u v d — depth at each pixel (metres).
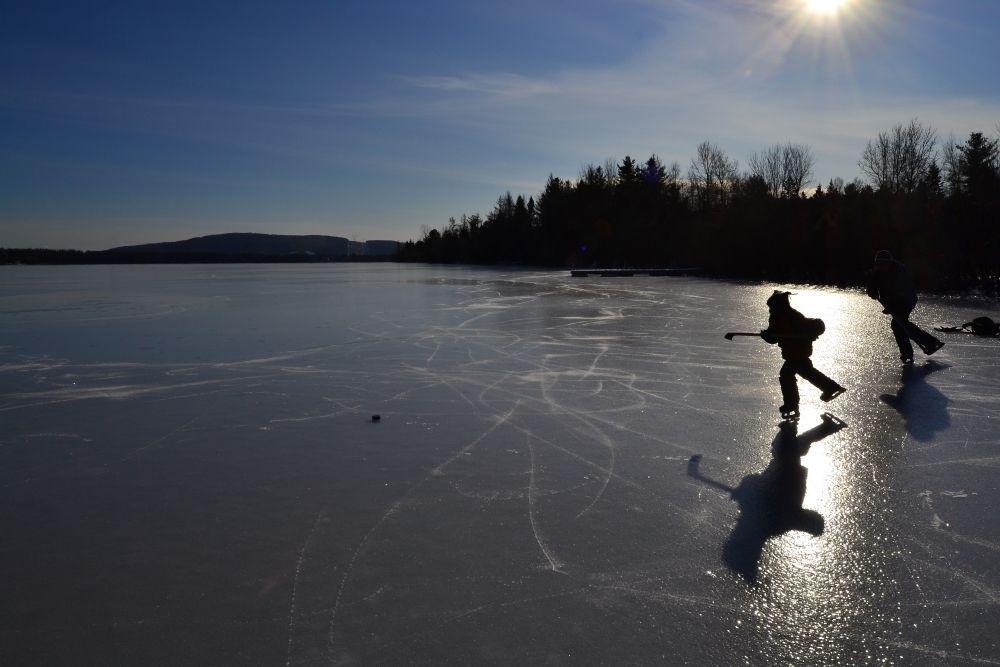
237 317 18.75
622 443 6.39
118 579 3.86
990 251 27.78
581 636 3.20
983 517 4.55
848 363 10.42
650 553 4.07
